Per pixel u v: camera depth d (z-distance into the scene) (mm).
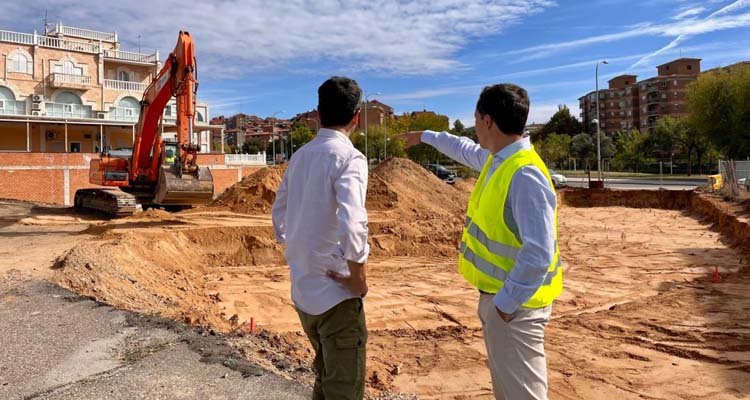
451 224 19359
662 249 16016
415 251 15906
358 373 2670
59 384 4133
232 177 41125
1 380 4211
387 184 23641
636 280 11852
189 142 14719
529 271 2350
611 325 8164
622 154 70438
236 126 176125
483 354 6922
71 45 45031
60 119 37375
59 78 42094
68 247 11297
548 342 7355
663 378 6043
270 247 14594
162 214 17844
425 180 26328
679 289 10672
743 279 11523
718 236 18500
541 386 2592
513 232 2537
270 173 21812
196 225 15703
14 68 40906
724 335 7551
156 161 17672
